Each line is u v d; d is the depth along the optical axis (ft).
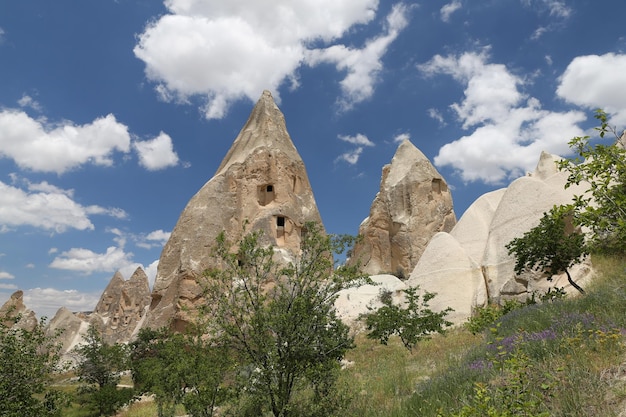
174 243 166.20
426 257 112.68
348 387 31.53
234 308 29.78
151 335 129.49
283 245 171.42
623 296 27.12
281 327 28.53
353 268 31.37
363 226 201.26
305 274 31.04
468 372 25.41
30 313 211.00
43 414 34.17
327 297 32.07
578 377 16.84
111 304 305.53
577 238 59.72
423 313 73.67
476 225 120.37
